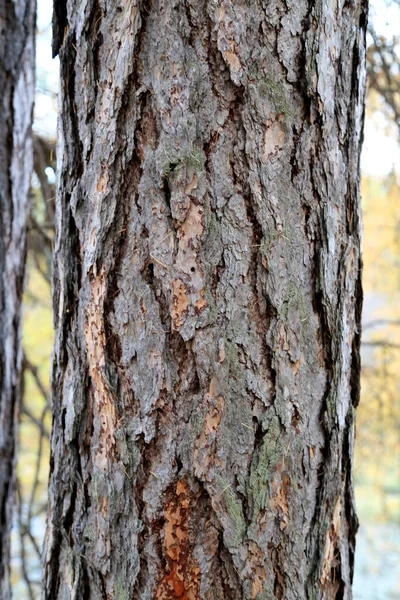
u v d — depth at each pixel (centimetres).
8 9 234
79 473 141
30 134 249
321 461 139
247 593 135
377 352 362
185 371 134
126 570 136
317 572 139
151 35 135
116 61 137
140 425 135
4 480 246
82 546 140
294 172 137
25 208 249
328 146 139
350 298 144
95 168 139
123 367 136
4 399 245
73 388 142
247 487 135
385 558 433
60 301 146
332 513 141
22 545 280
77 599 140
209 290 134
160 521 135
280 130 136
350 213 144
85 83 141
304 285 138
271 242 135
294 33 136
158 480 135
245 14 135
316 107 138
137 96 135
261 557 135
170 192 134
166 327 135
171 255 135
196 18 134
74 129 143
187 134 134
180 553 135
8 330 244
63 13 147
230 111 135
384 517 409
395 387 332
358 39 145
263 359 136
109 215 137
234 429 135
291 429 137
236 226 135
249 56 135
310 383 138
